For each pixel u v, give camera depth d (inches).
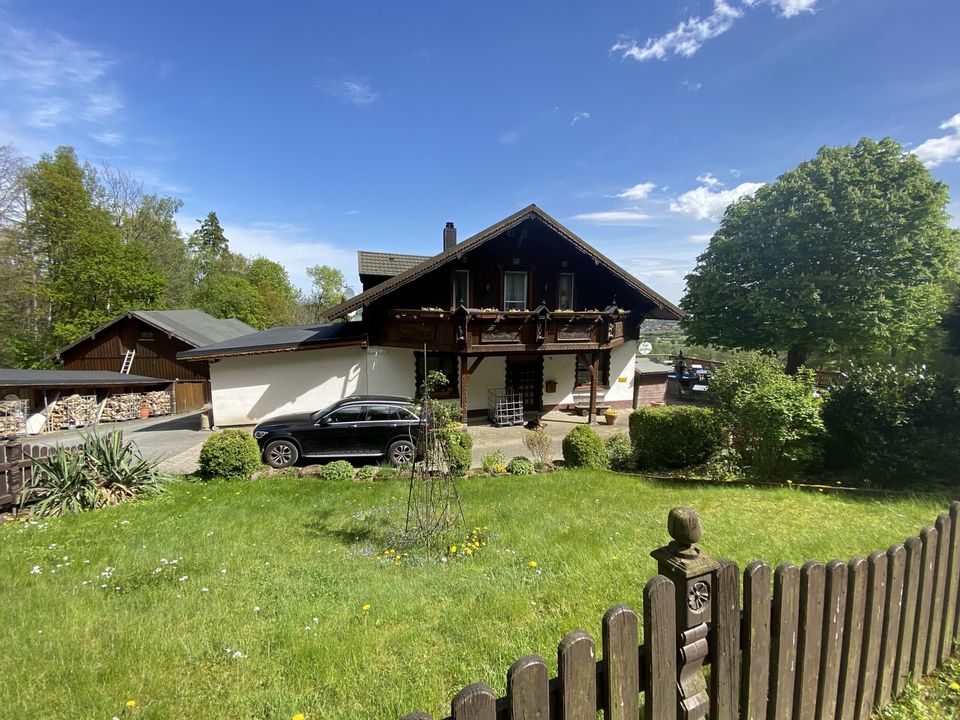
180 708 101.9
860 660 85.3
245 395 547.8
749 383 315.3
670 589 63.7
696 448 326.3
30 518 240.2
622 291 648.4
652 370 737.6
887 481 270.2
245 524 225.5
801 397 281.9
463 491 271.1
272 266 2155.5
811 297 715.4
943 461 254.1
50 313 1061.1
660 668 63.4
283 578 164.1
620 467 349.4
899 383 273.4
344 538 205.8
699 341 925.2
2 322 1010.1
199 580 163.2
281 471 330.6
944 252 706.8
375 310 576.4
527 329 542.6
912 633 95.1
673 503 238.4
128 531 218.1
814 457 286.0
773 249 774.5
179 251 1434.5
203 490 291.0
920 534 95.1
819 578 76.7
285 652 119.8
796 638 75.7
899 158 734.5
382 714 98.6
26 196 1035.9
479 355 545.3
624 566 161.6
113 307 1073.5
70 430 679.7
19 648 122.6
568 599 140.8
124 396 775.7
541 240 599.2
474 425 592.1
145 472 289.6
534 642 120.7
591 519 216.1
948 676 99.0
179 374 919.0
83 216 1061.8
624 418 643.5
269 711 100.6
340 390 574.6
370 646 121.1
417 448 250.7
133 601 148.3
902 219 676.1
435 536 197.3
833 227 723.4
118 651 121.3
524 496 258.2
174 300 1396.4
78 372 733.9
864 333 712.4
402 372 589.9
